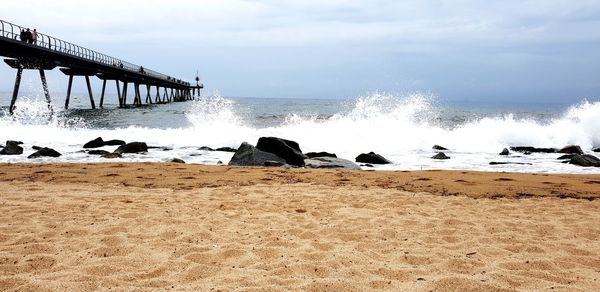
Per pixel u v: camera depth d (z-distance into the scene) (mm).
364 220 4871
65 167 8852
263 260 3506
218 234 4223
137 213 4953
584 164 11344
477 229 4574
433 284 2977
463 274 3219
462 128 17078
